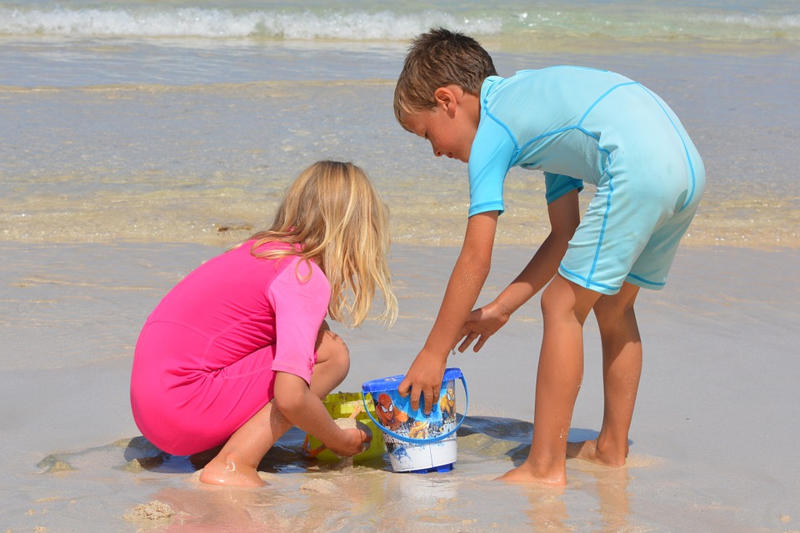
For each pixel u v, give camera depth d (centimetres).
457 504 448
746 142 1526
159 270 898
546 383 497
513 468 540
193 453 516
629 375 537
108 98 1714
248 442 495
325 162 546
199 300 513
